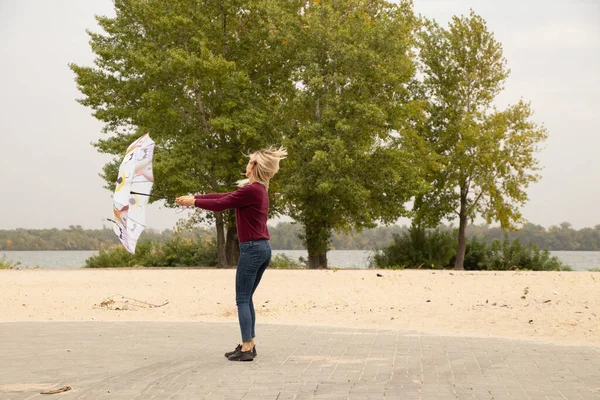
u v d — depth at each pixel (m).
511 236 41.59
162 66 30.97
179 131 33.28
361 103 31.83
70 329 10.09
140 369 6.79
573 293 13.33
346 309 12.30
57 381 6.22
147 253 37.12
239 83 32.41
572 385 5.98
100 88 33.41
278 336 9.20
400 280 16.16
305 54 32.03
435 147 38.66
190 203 7.02
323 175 31.69
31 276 19.77
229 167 33.53
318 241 34.06
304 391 5.71
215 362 7.15
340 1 33.50
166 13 32.31
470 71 39.03
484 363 7.09
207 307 12.90
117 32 33.81
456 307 12.19
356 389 5.79
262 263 7.18
